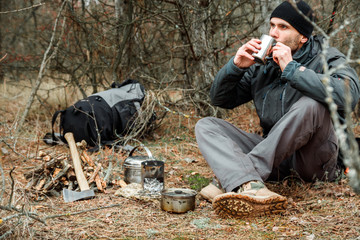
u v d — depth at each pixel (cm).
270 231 208
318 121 236
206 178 327
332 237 198
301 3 248
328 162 260
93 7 603
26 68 666
